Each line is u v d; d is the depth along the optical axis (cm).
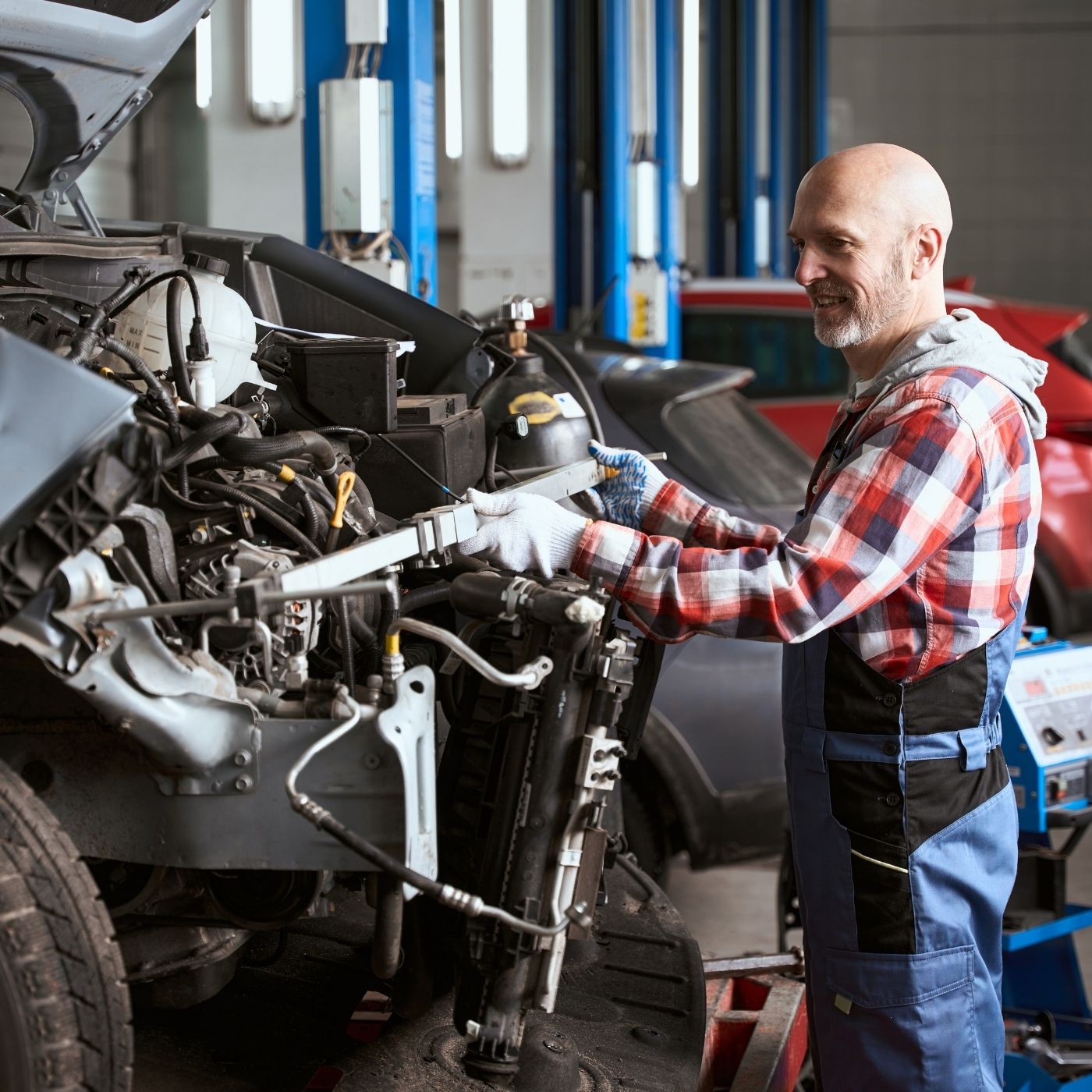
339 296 307
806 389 713
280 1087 199
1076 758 291
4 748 183
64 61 238
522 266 668
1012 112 1545
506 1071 180
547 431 270
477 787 198
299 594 155
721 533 237
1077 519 620
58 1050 161
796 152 1470
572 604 175
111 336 218
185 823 178
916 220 205
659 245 806
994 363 199
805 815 208
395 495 238
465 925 187
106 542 169
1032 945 296
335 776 174
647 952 250
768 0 1348
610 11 775
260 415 228
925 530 189
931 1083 203
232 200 507
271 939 242
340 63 491
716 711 359
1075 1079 275
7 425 150
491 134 659
